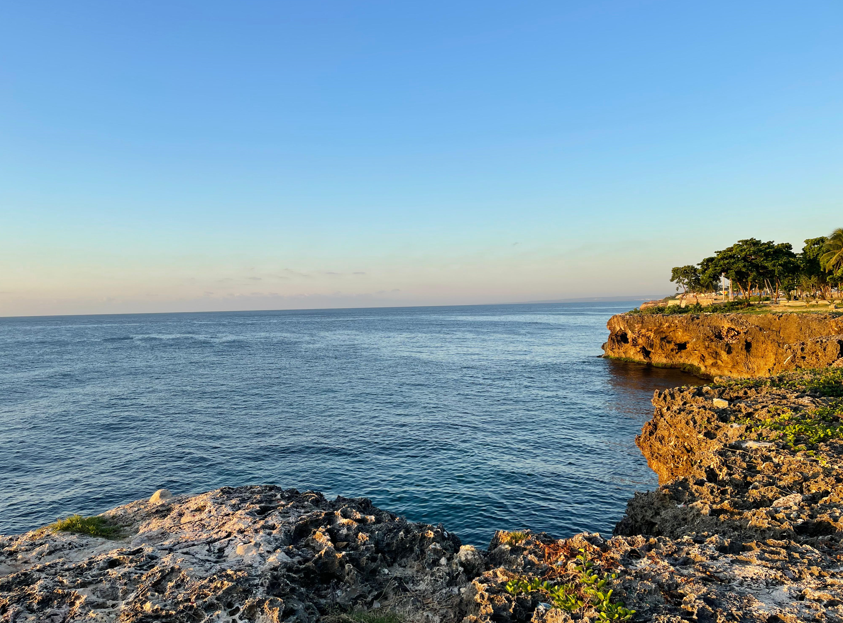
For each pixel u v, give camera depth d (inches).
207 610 250.2
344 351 3639.3
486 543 755.4
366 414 1583.4
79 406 1722.4
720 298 4234.7
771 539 339.9
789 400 778.8
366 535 335.9
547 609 251.6
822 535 358.3
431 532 349.7
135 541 341.4
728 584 276.7
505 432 1368.1
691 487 497.0
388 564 327.9
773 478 477.7
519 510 868.0
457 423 1465.3
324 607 278.4
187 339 5098.4
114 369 2691.9
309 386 2114.9
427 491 951.6
